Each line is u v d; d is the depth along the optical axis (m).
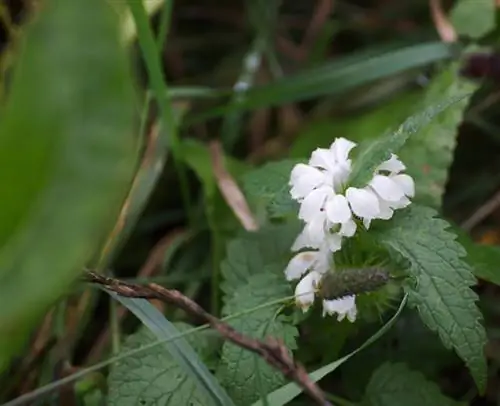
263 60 0.63
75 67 0.36
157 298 0.42
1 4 0.54
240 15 0.65
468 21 0.57
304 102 0.63
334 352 0.48
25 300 0.37
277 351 0.40
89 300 0.51
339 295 0.43
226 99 0.62
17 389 0.49
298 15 0.66
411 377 0.47
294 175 0.46
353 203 0.45
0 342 0.38
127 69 0.36
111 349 0.50
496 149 0.60
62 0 0.36
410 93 0.58
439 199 0.51
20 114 0.36
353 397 0.49
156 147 0.54
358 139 0.56
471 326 0.44
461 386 0.52
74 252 0.37
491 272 0.48
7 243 0.36
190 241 0.55
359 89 0.61
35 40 0.36
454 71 0.55
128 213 0.52
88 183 0.36
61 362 0.49
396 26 0.64
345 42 0.65
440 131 0.52
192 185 0.59
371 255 0.46
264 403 0.42
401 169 0.46
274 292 0.46
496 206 0.55
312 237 0.45
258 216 0.52
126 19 0.53
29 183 0.36
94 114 0.36
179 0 0.65
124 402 0.44
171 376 0.45
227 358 0.44
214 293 0.51
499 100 0.59
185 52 0.65
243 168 0.56
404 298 0.44
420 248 0.45
